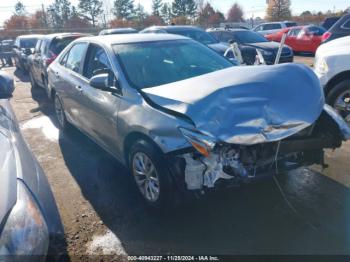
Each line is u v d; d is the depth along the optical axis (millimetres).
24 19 55125
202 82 2873
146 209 3211
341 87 5059
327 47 5469
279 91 2672
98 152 4711
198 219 3023
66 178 3945
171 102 2768
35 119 6590
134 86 3318
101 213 3193
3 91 2656
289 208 3141
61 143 5125
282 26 22219
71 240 2828
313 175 3750
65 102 5059
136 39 4109
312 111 2693
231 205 3217
